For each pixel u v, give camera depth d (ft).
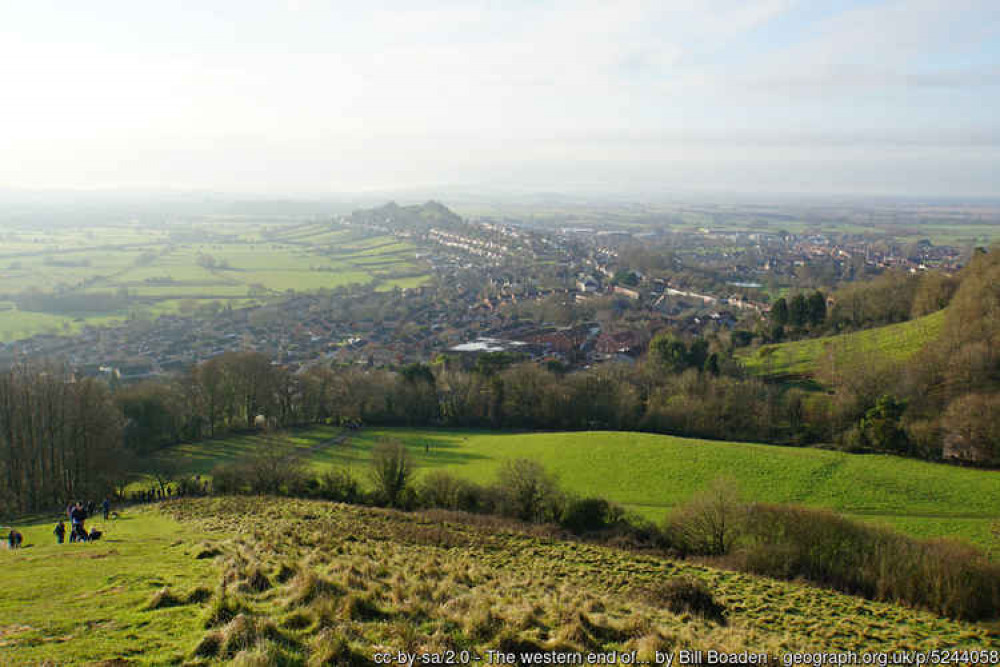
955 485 220.23
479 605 58.29
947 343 313.53
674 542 163.73
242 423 329.11
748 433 299.79
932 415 269.23
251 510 162.61
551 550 140.67
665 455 254.06
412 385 343.05
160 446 285.84
